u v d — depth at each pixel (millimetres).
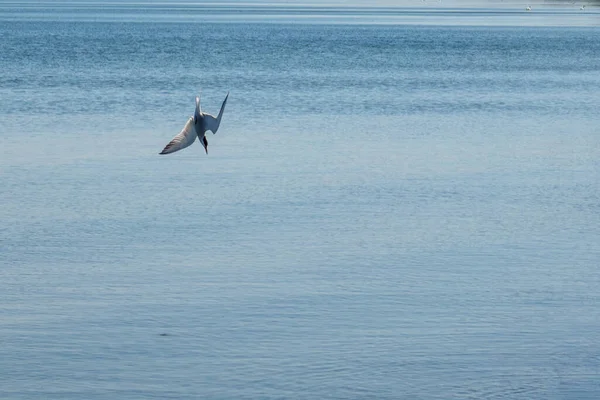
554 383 21328
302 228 34438
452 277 28734
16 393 20562
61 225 34375
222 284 27797
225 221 35312
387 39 178750
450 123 64312
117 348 22922
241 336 23734
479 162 48500
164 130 59625
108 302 26141
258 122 63438
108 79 95875
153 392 20719
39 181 42062
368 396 20688
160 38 173500
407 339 23672
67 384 21016
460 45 163375
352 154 50312
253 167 46250
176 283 27859
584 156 50750
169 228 34188
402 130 60281
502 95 84812
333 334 23906
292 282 28078
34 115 65312
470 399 20594
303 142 54406
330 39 176375
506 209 37906
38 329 24062
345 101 77562
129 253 30922
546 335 24062
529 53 146250
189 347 23062
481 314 25516
